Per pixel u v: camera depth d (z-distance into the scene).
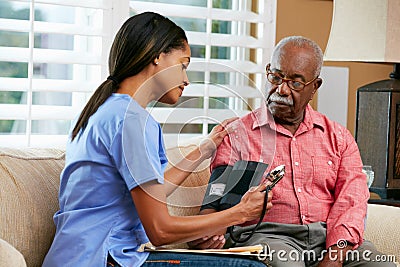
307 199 2.51
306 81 2.48
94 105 2.09
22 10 3.09
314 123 2.59
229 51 3.60
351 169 2.57
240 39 3.42
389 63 3.16
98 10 3.15
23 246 2.14
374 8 2.97
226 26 3.58
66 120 3.17
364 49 2.97
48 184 2.30
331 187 2.58
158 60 2.09
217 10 3.37
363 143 3.08
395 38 2.95
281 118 2.53
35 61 2.95
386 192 3.01
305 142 2.56
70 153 2.11
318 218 2.51
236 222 2.13
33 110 2.99
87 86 3.06
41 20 3.14
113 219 2.04
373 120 3.05
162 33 2.09
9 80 2.95
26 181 2.23
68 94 3.24
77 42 3.24
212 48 3.54
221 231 2.30
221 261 2.04
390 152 3.01
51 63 2.99
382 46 2.95
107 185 2.04
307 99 2.51
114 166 2.03
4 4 3.06
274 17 3.47
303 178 2.53
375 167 3.05
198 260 2.05
